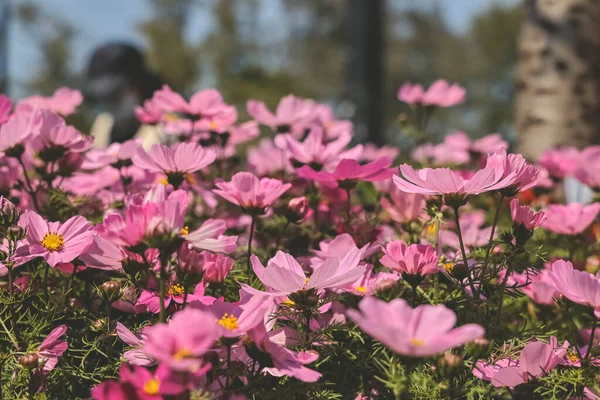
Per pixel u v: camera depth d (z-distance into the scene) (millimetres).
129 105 3699
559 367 1313
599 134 3432
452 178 1204
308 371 1072
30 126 1576
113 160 1778
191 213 1902
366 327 786
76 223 1302
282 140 2008
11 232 1233
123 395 895
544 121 3455
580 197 2488
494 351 1298
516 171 1266
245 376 1088
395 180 1247
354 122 7605
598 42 3373
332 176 1524
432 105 2420
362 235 1557
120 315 1325
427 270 1264
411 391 1187
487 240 1681
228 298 1404
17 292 1341
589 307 1180
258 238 1794
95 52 3846
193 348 841
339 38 30219
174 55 29172
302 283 1142
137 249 1026
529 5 3523
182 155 1383
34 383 1177
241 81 20125
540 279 1569
